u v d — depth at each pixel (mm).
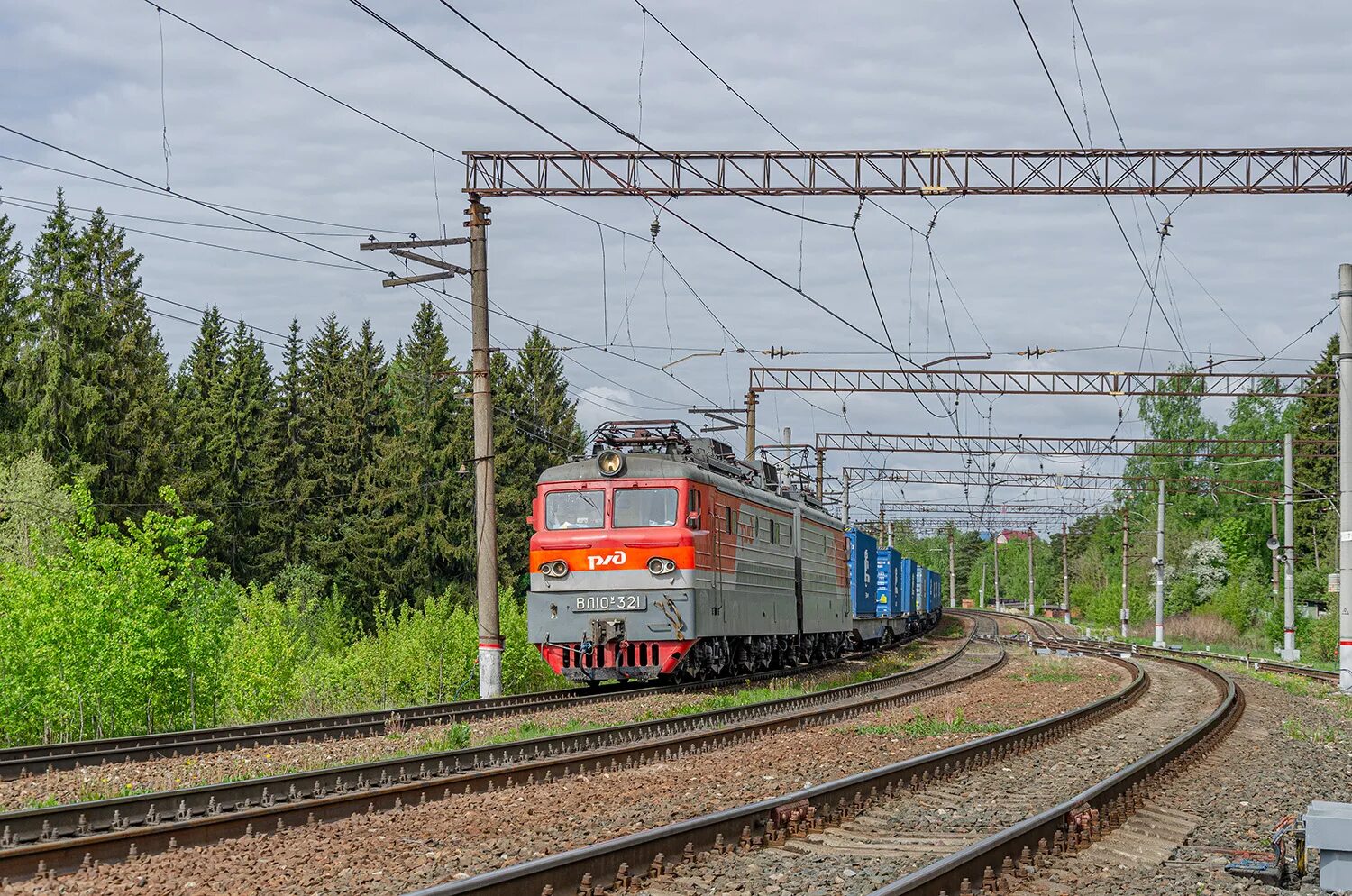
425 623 33812
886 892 7945
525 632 35719
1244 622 76812
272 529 71500
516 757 16312
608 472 27047
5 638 23234
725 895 8867
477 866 9664
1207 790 14578
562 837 10742
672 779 14320
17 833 10789
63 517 46406
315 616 62875
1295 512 86312
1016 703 26562
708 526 27703
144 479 59125
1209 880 9789
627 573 26562
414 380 75125
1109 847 10789
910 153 25953
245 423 73750
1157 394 41750
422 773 14758
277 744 18141
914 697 28297
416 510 71688
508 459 73312
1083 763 16672
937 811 12469
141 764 15820
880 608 58562
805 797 11539
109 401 59000
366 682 32312
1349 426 31672
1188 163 25891
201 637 26156
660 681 29172
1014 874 9375
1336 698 31188
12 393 58281
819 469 55219
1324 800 14188
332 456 75375
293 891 8898
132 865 9703
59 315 57438
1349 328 31531
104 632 23812
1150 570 95438
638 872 9320
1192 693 30594
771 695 26406
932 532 103188
